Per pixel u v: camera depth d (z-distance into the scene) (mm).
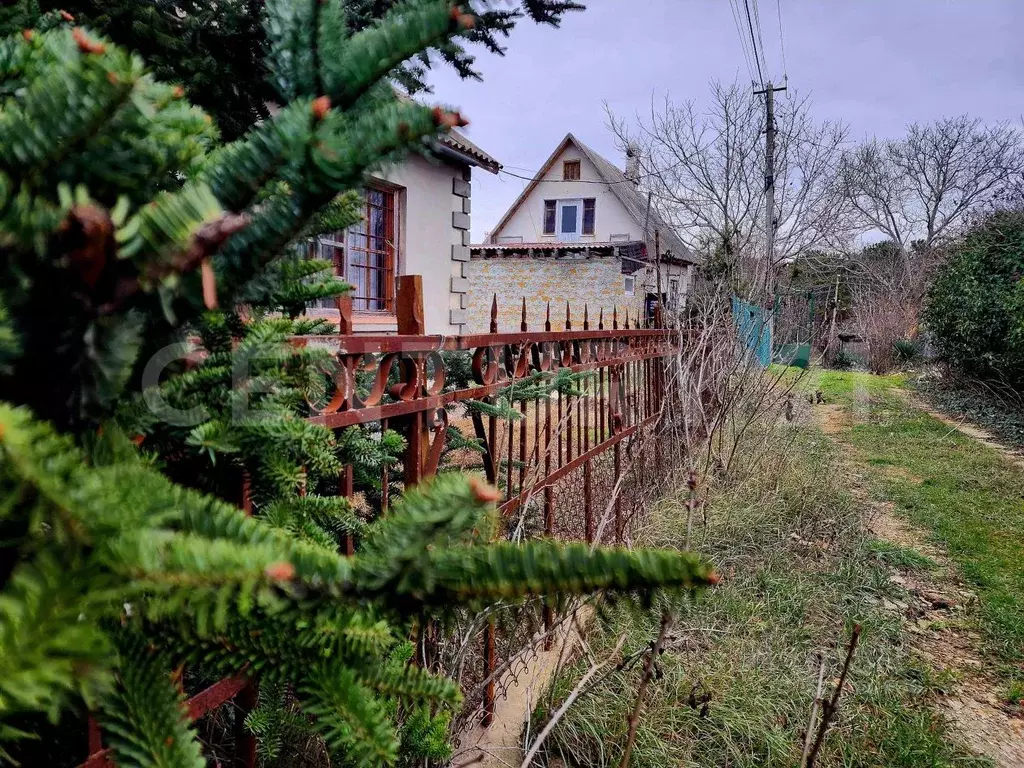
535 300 15914
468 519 406
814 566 3482
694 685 2232
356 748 450
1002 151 23219
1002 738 2256
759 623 2766
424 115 450
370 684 509
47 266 329
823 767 1991
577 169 20000
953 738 2209
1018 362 8492
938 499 5016
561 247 15156
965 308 10047
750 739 2014
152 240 333
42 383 382
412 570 396
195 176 456
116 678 393
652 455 4156
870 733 2156
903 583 3494
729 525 3779
